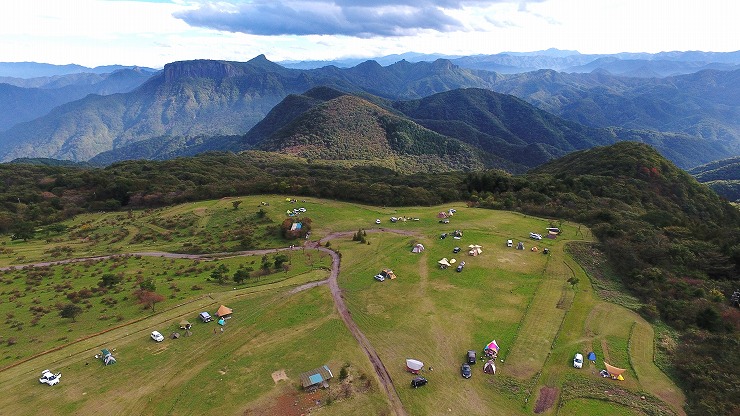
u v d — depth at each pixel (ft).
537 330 249.34
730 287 282.97
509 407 191.11
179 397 191.93
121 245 411.75
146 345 229.86
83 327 247.29
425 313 266.98
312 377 200.13
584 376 211.41
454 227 419.95
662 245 328.29
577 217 428.56
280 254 368.89
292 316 262.67
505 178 565.94
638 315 266.77
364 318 261.65
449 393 198.70
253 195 557.74
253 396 193.36
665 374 214.07
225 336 239.30
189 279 320.09
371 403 190.90
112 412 181.98
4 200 542.16
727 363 208.13
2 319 259.60
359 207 504.02
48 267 352.08
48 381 196.65
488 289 298.56
